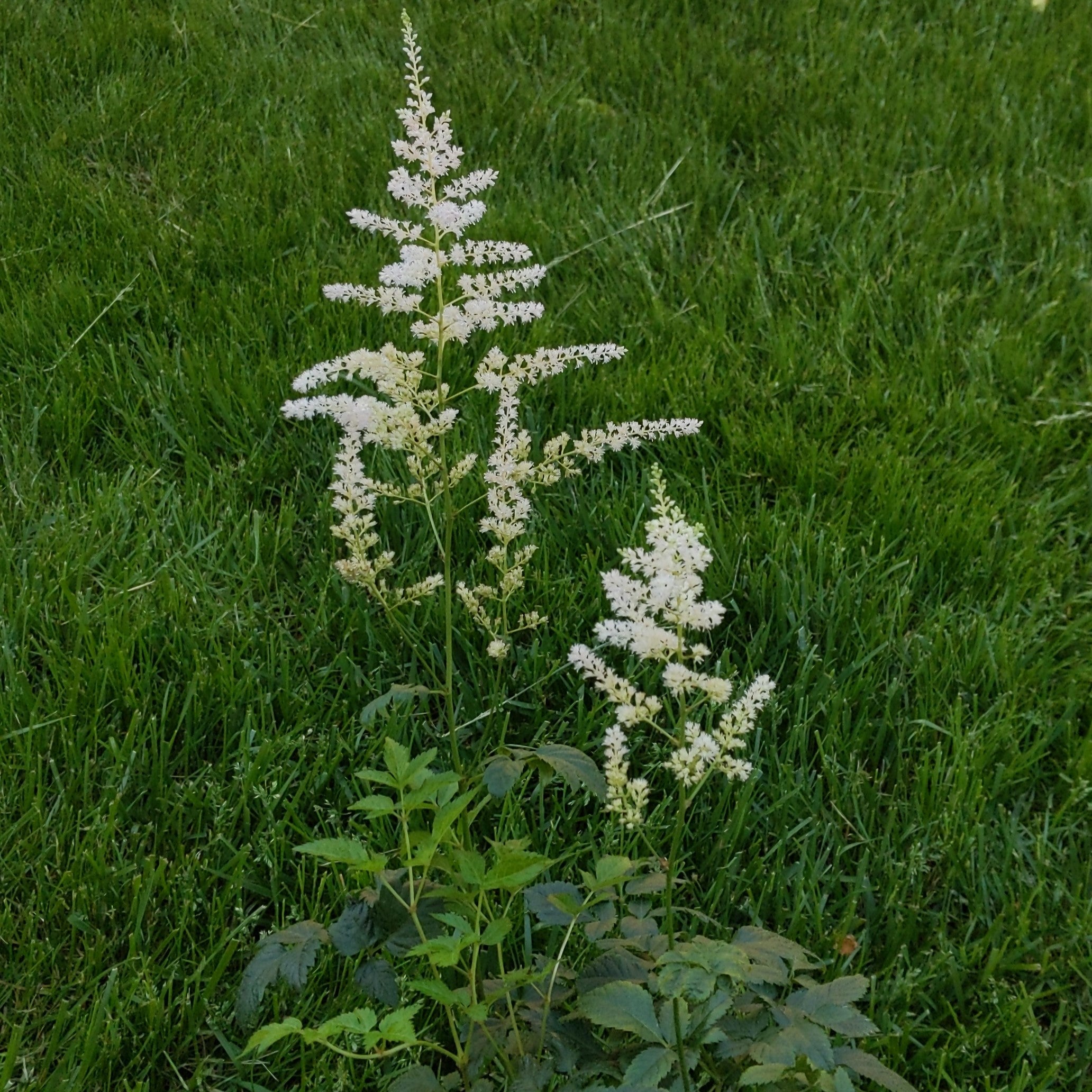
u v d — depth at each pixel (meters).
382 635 2.96
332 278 4.05
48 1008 2.24
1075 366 4.01
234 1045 2.20
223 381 3.63
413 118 1.97
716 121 5.00
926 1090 2.24
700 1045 1.66
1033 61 5.49
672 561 1.68
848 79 5.31
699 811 2.63
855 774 2.67
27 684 2.71
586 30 5.52
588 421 3.64
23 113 4.75
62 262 4.12
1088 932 2.43
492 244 2.04
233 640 2.87
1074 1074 2.26
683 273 4.23
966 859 2.53
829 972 2.36
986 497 3.42
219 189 4.46
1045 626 3.13
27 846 2.43
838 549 3.13
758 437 3.51
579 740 2.72
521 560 2.11
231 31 5.49
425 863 1.59
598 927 1.88
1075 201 4.64
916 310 4.11
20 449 3.43
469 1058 1.80
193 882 2.38
